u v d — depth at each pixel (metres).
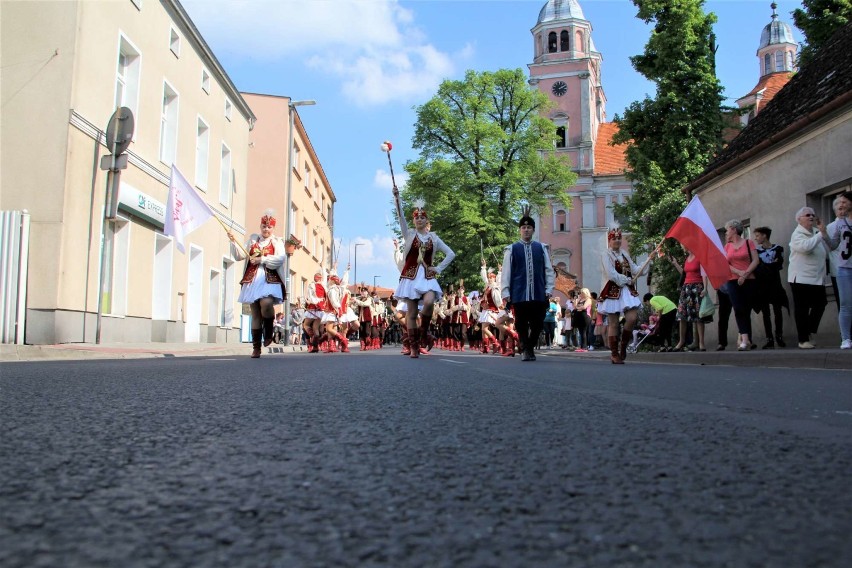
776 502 1.41
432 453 1.99
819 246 8.83
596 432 2.42
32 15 12.11
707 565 1.00
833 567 1.00
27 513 1.27
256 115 31.39
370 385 4.46
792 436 2.33
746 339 10.02
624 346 9.38
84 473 1.67
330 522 1.23
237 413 2.93
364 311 21.88
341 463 1.83
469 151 36.88
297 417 2.81
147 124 15.62
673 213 20.64
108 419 2.71
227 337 23.25
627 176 23.11
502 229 35.09
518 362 9.11
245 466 1.78
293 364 7.49
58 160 11.90
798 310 8.99
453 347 24.47
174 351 11.90
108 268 14.30
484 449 2.06
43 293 11.66
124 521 1.22
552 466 1.80
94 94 12.86
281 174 31.28
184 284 18.52
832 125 10.87
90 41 12.66
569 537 1.14
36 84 12.02
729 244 10.45
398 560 1.02
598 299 9.45
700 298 11.80
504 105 38.59
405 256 10.30
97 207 12.96
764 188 12.91
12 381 4.58
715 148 21.73
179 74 17.73
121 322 14.30
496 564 1.00
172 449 2.04
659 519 1.26
